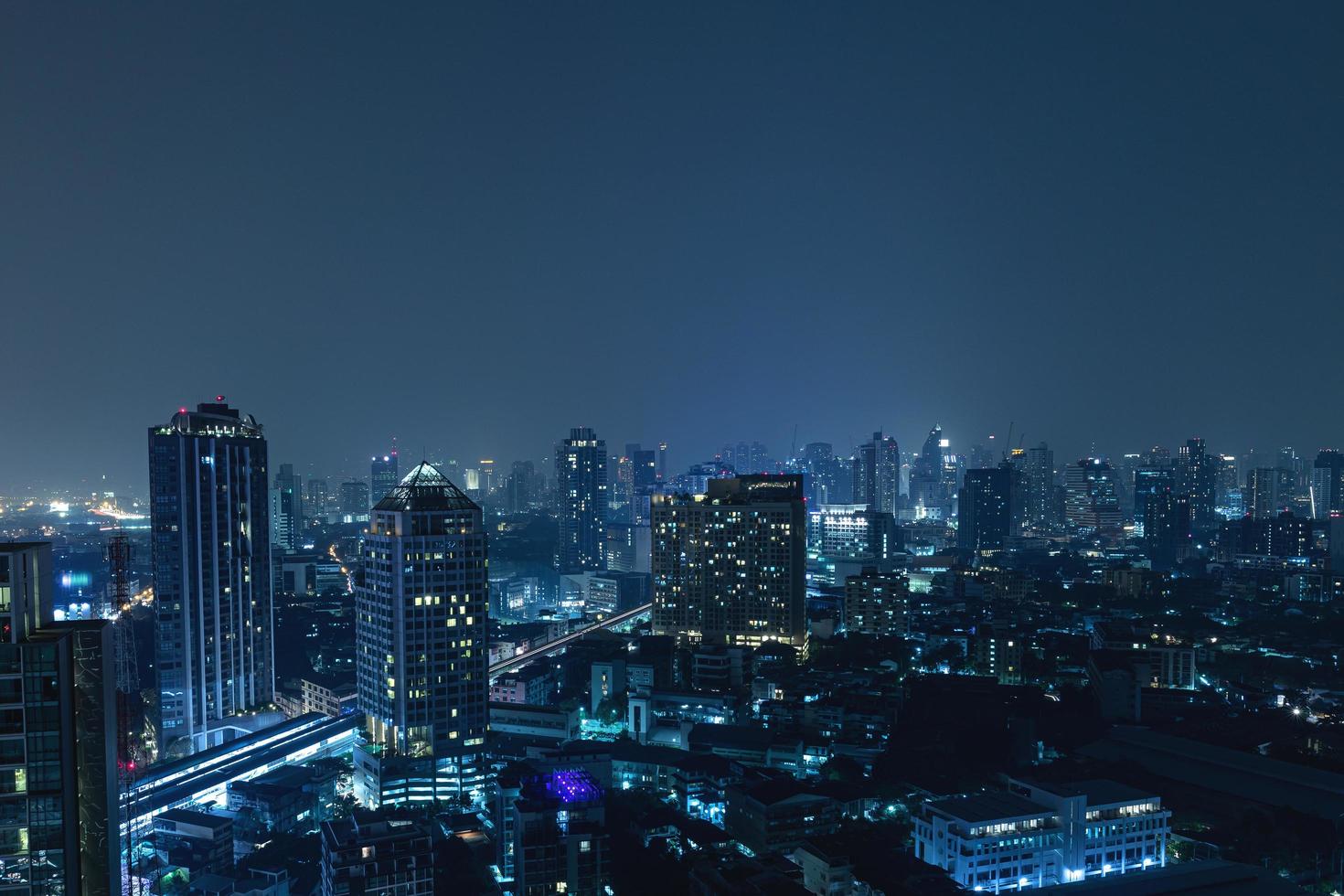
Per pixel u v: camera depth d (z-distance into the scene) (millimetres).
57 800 125125
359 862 197250
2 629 123188
